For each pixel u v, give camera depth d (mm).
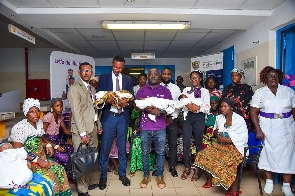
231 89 3531
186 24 4035
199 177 3547
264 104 2943
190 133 3438
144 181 3207
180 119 3828
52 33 5000
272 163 2898
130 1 3365
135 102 2979
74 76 4430
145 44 6262
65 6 3561
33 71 7352
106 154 3086
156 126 3061
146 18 3889
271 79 2902
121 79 3100
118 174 3604
